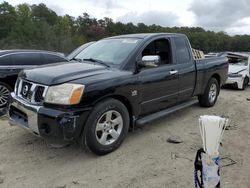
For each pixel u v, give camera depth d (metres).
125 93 4.18
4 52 6.66
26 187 3.25
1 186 3.26
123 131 4.24
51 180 3.40
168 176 3.51
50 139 3.59
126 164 3.81
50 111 3.55
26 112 3.80
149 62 4.43
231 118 6.15
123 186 3.29
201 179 2.21
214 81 6.80
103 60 4.66
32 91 3.81
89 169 3.66
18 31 57.72
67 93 3.56
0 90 6.37
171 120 5.81
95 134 3.84
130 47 4.68
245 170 3.70
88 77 3.83
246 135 5.04
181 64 5.47
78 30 80.25
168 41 5.31
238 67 10.82
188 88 5.73
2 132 4.89
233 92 10.09
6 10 63.12
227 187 3.29
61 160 3.90
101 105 3.85
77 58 5.14
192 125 5.52
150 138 4.75
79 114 3.59
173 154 4.13
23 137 4.66
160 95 4.94
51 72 3.94
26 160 3.88
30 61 6.99
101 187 3.27
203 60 6.25
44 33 58.25
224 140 4.74
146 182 3.37
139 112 4.56
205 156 2.13
